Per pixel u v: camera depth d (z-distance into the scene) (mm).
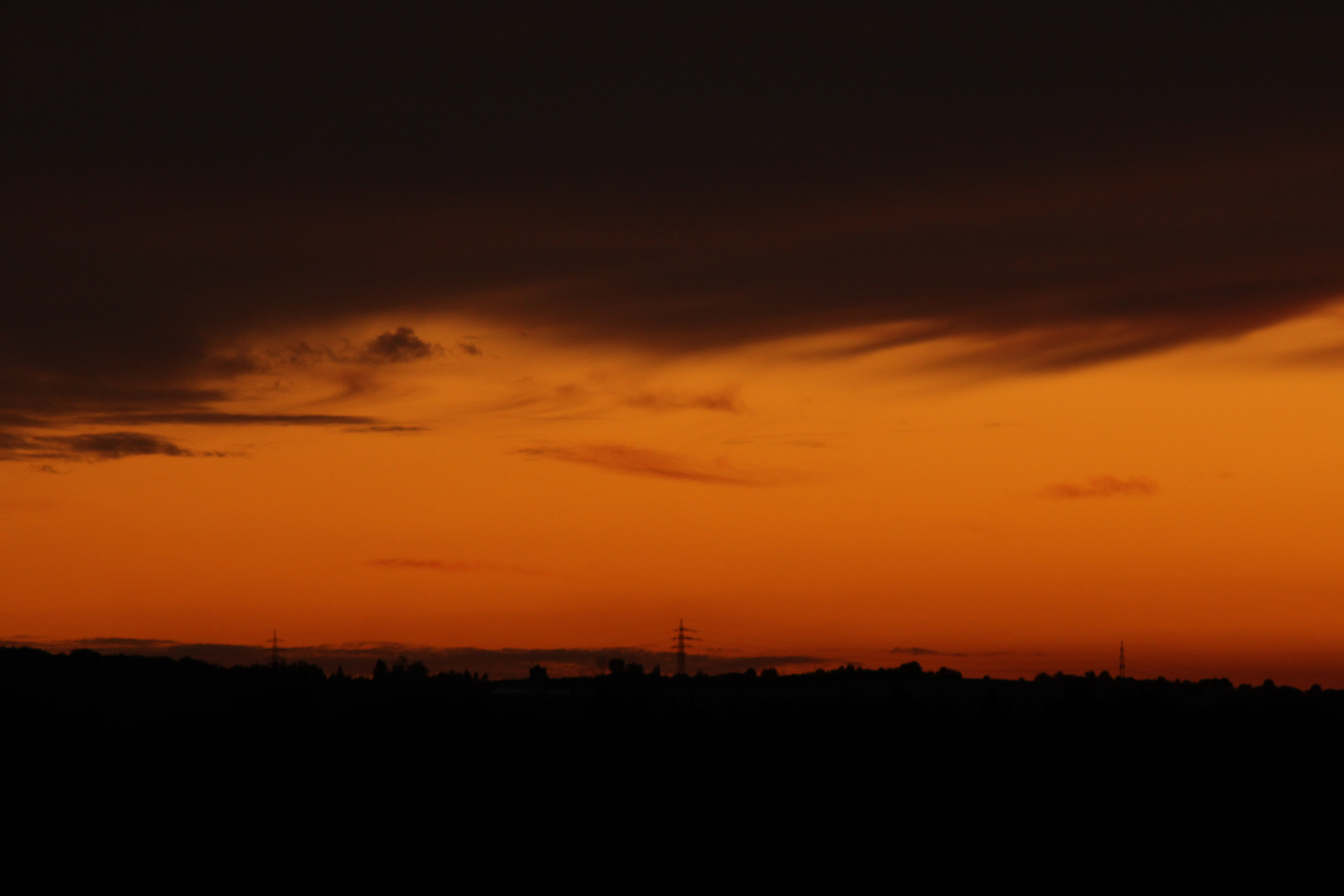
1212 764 69375
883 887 57031
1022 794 67062
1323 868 59062
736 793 68938
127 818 58781
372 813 61219
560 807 63750
